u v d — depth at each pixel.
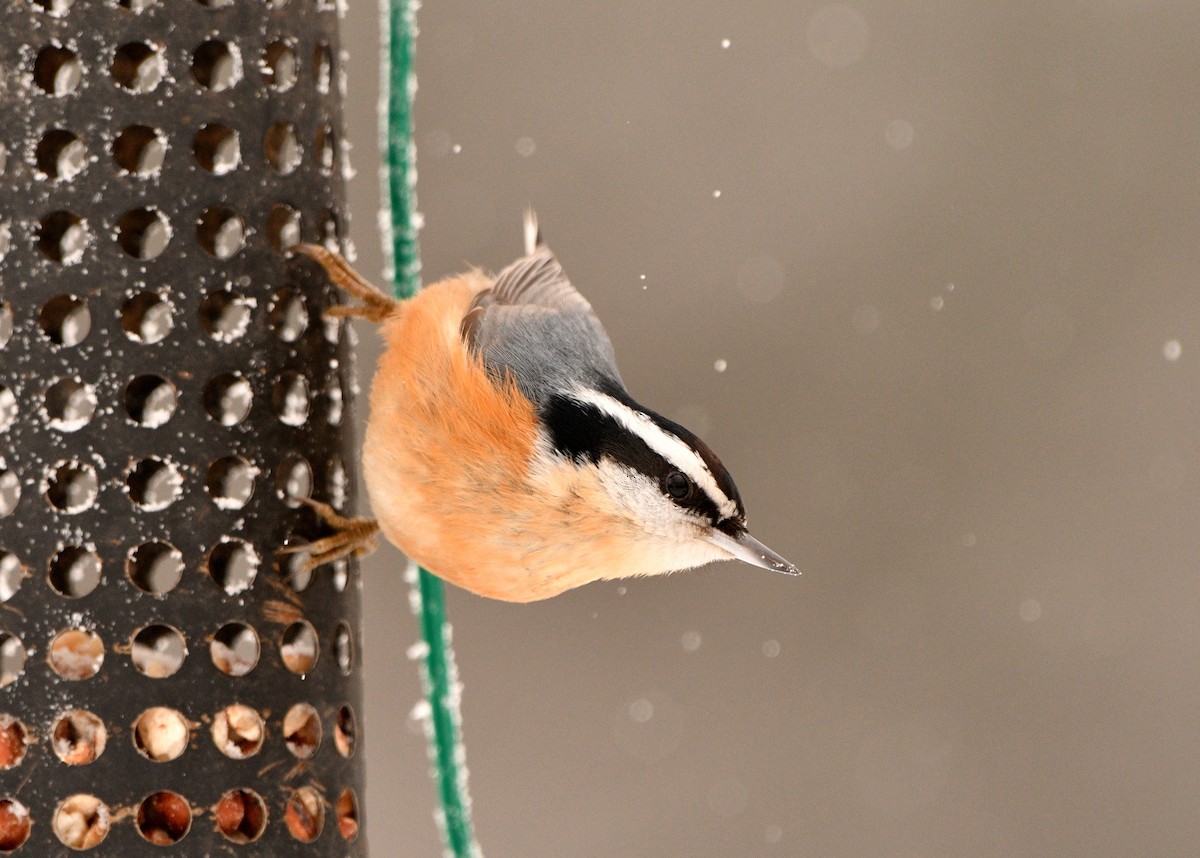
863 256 13.53
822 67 14.15
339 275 7.47
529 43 13.78
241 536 6.99
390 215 8.20
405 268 8.19
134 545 6.78
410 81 8.15
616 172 13.46
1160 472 12.95
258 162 7.12
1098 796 12.30
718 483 7.90
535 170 13.34
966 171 13.91
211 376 6.98
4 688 6.58
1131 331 13.48
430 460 7.42
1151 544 12.73
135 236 6.93
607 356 8.27
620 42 13.95
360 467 8.12
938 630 12.59
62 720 6.61
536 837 11.77
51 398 6.72
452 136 13.33
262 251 7.12
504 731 12.12
